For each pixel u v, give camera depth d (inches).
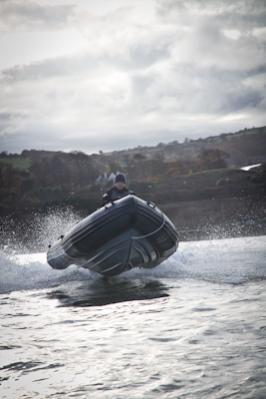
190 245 1254.3
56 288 629.0
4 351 269.7
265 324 281.0
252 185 5984.3
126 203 663.8
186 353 232.5
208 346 241.6
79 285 654.5
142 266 776.9
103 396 183.3
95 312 395.9
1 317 403.2
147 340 268.2
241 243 1222.9
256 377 189.0
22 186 7573.8
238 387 179.8
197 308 364.5
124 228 666.2
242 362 209.8
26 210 6343.5
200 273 665.0
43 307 454.9
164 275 690.2
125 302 443.8
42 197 7273.6
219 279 567.2
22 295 566.9
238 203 4313.5
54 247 826.2
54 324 350.9
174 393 179.8
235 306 358.0
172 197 6195.9
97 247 687.1
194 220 2723.9
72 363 233.8
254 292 429.4
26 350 269.1
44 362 239.6
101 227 666.8
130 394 182.9
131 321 333.7
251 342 242.1
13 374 221.6
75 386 198.1
